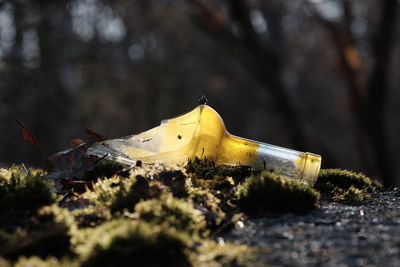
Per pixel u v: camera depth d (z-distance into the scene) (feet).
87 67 80.69
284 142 108.58
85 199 9.62
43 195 9.11
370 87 57.06
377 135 56.44
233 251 6.94
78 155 10.91
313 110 119.03
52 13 67.56
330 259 6.48
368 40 59.47
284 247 7.06
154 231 6.77
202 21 56.80
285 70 83.20
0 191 9.10
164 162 11.07
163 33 96.63
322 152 58.65
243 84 98.22
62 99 71.46
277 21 86.12
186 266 6.52
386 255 6.47
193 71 100.89
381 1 57.98
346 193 10.69
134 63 95.71
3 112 65.98
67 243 7.27
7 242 7.22
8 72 64.64
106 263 6.46
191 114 11.05
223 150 11.18
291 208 9.09
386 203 10.24
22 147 67.92
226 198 9.34
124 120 96.99
